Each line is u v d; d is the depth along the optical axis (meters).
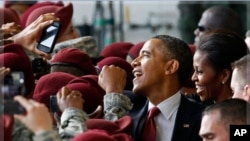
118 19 12.93
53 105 5.89
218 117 5.36
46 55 6.73
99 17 12.23
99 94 6.30
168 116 6.13
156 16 12.70
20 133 5.22
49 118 4.92
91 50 7.93
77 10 12.34
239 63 6.07
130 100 6.30
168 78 6.17
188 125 6.09
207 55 6.57
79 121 5.66
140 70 6.20
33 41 6.74
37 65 6.80
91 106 6.19
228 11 8.81
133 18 12.74
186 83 6.72
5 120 5.08
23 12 10.34
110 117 6.17
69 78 6.32
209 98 6.61
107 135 5.34
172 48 6.19
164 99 6.16
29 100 5.03
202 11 11.80
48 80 6.27
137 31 12.67
